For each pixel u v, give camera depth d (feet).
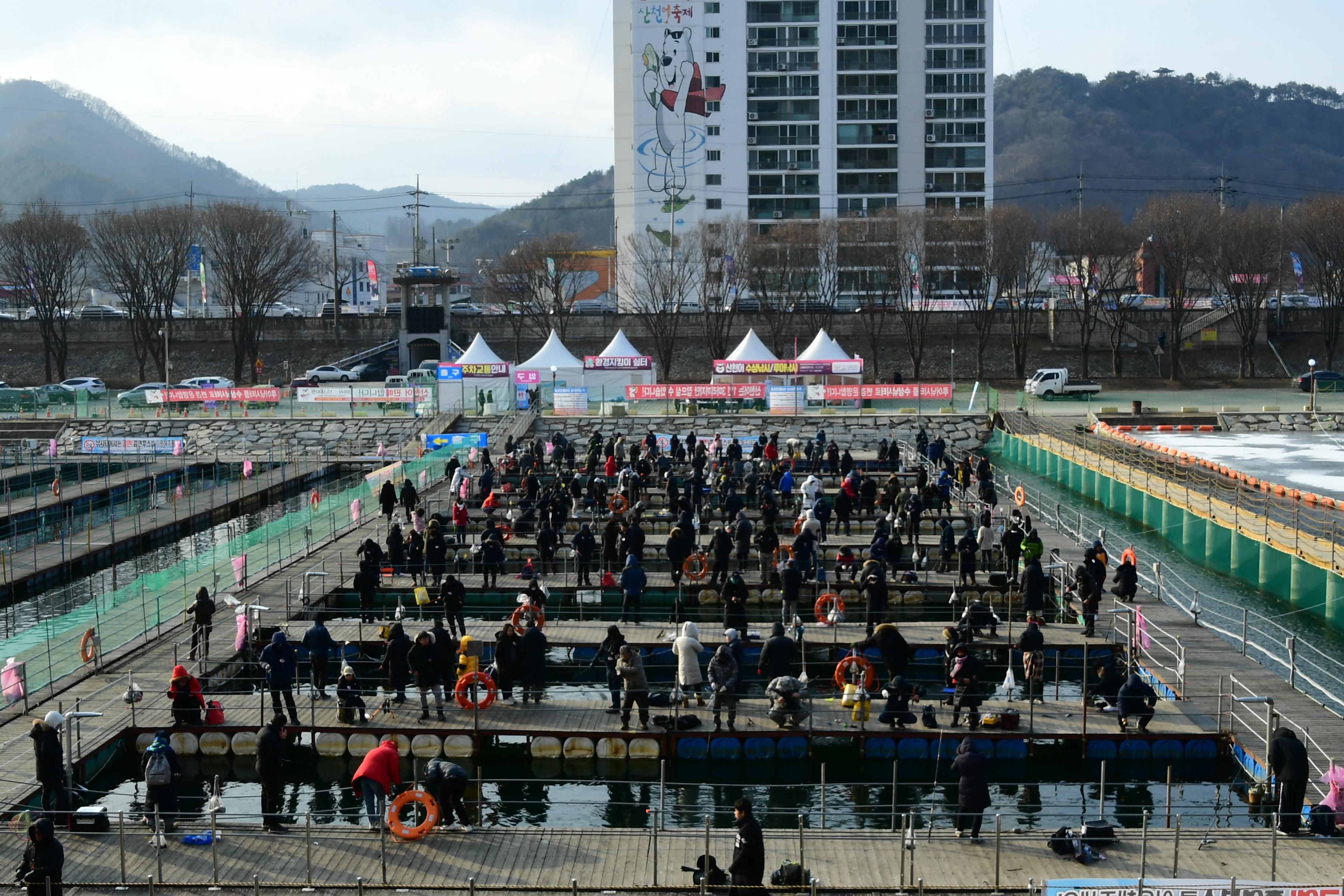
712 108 445.37
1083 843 65.10
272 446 242.37
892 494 150.41
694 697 91.04
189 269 347.36
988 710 88.58
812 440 208.64
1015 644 103.81
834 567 132.77
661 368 337.11
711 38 443.73
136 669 98.63
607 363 245.04
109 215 363.97
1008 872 63.36
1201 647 104.01
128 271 337.11
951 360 339.57
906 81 443.73
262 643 107.04
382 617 117.29
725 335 342.03
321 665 91.09
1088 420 247.70
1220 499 161.07
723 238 364.99
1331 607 120.06
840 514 145.38
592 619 117.29
